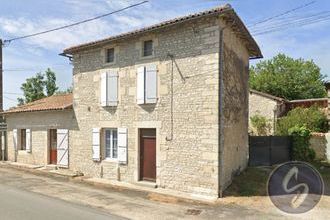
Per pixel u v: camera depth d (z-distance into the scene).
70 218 8.48
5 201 10.32
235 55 13.59
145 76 13.23
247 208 10.15
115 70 14.37
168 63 12.70
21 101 33.62
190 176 11.97
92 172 15.16
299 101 26.97
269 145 17.98
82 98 15.75
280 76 38.28
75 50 15.74
